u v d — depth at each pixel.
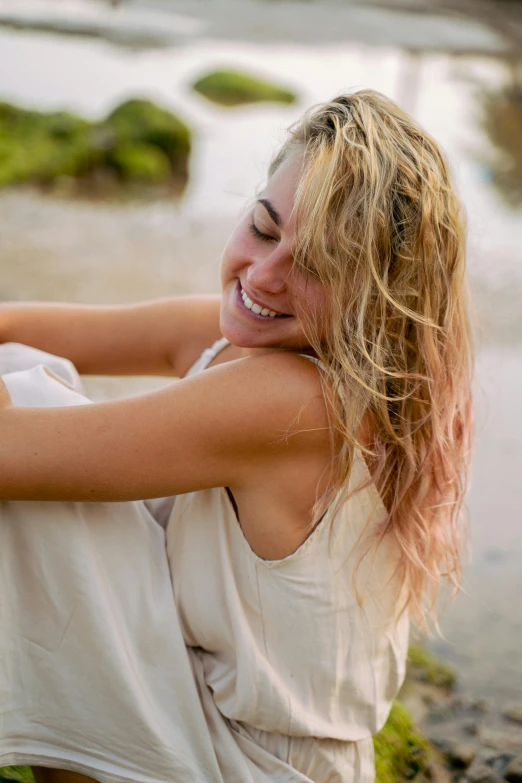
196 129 8.32
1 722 1.50
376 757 2.08
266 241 1.49
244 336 1.53
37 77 8.75
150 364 1.92
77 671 1.49
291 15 12.59
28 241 5.41
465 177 7.55
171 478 1.43
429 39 12.09
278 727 1.54
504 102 10.05
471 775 2.13
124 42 10.47
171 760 1.51
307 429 1.44
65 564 1.46
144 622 1.52
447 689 2.44
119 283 4.98
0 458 1.38
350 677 1.56
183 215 6.39
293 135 1.50
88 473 1.40
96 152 6.83
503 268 5.55
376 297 1.45
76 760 1.54
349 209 1.41
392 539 1.58
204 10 12.33
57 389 1.54
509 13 13.84
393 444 1.52
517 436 3.81
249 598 1.51
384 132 1.45
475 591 2.90
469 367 1.65
